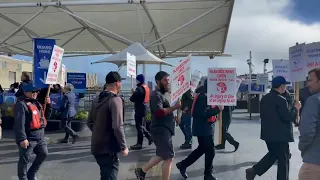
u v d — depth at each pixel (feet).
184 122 32.09
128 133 42.34
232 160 27.17
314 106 12.48
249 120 59.00
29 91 18.78
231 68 20.59
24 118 18.08
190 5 42.68
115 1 39.52
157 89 18.63
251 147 32.58
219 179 21.80
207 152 20.36
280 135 18.61
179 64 18.72
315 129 12.45
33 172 19.29
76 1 40.06
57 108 43.93
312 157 12.55
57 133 41.37
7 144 34.32
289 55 21.45
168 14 46.75
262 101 19.35
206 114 19.95
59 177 22.27
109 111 14.74
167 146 18.42
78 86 49.06
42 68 24.17
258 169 19.93
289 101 25.11
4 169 24.29
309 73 13.42
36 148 19.07
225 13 45.62
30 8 45.29
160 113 17.94
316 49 20.17
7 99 45.78
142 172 19.51
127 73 32.35
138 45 41.78
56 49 22.35
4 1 43.73
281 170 18.85
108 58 40.60
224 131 31.35
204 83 21.65
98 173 23.24
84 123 43.14
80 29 56.54
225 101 20.52
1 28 56.54
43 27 55.47
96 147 14.76
